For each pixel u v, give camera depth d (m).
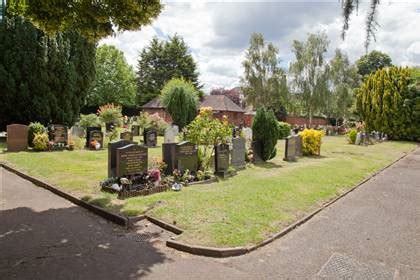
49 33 8.12
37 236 6.00
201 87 60.41
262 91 42.91
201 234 5.93
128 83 57.47
